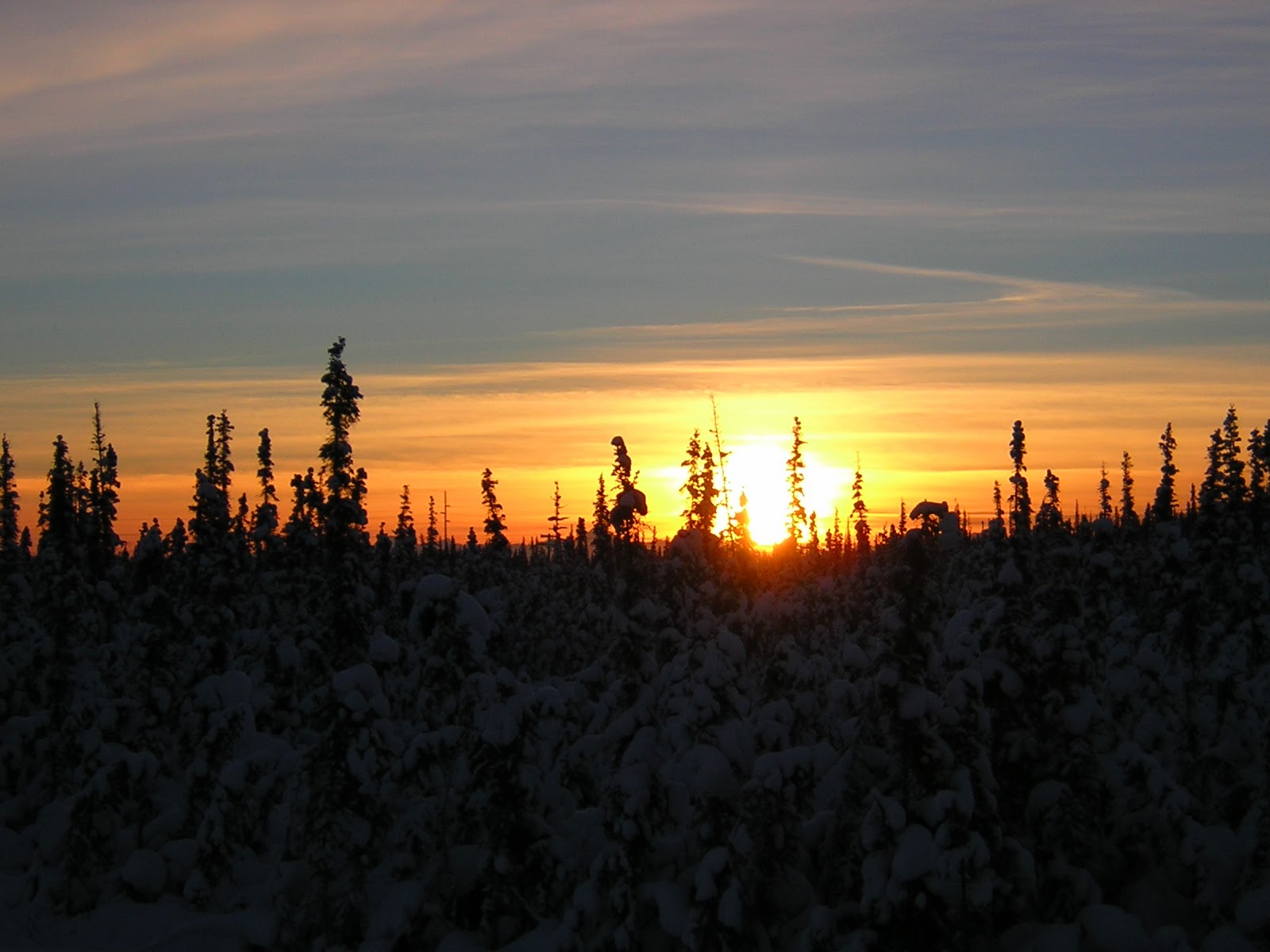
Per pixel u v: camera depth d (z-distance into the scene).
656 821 24.81
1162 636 38.56
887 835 21.73
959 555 43.72
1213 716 34.53
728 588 35.56
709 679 24.42
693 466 39.94
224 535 43.16
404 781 26.70
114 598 45.16
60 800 37.56
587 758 28.73
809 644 40.19
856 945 21.11
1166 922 23.89
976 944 22.45
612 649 27.53
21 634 42.09
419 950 25.95
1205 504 41.06
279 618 44.97
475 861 27.28
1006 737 24.28
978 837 21.09
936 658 22.27
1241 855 24.67
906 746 21.95
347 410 35.94
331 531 36.16
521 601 52.16
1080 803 23.64
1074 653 24.33
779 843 23.03
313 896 26.78
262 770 31.22
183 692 37.66
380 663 28.27
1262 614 38.84
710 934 22.39
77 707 37.09
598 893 23.91
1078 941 22.09
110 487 56.72
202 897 29.78
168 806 34.28
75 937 29.67
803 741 27.70
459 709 28.02
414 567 59.75
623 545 27.97
